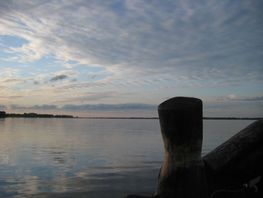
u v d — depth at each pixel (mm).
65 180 13547
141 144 32406
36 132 56875
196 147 4844
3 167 17359
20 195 11023
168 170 4875
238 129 67750
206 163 5832
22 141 36125
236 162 5820
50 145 31469
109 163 18844
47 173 15375
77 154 23688
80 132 58156
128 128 79438
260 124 5883
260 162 5863
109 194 11047
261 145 5848
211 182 5855
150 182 12898
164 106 4836
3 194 11188
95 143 33844
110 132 58094
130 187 12039
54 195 11023
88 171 15922
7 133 52344
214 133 51656
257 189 6207
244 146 5766
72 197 10727
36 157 21781
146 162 19125
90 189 11820
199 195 4758
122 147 29281
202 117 4910
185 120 4719
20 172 15688
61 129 71500
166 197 4848
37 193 11336
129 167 17172
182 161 4809
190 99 4879
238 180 6008
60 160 20297
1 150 26266
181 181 4785
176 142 4816
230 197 5605
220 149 5910
